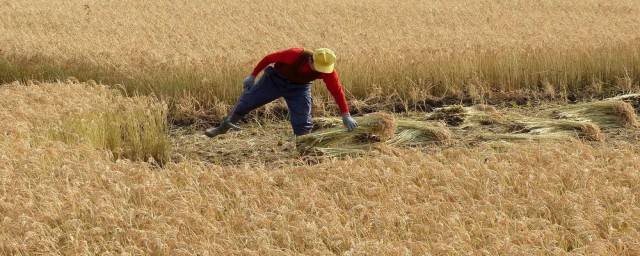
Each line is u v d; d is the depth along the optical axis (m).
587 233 6.59
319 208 7.20
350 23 22.55
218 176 8.13
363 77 13.13
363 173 8.17
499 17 23.97
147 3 26.62
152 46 17.88
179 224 6.88
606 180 7.98
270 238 6.69
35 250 6.52
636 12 25.34
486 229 6.64
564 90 13.20
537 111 12.20
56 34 19.92
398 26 22.03
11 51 16.11
